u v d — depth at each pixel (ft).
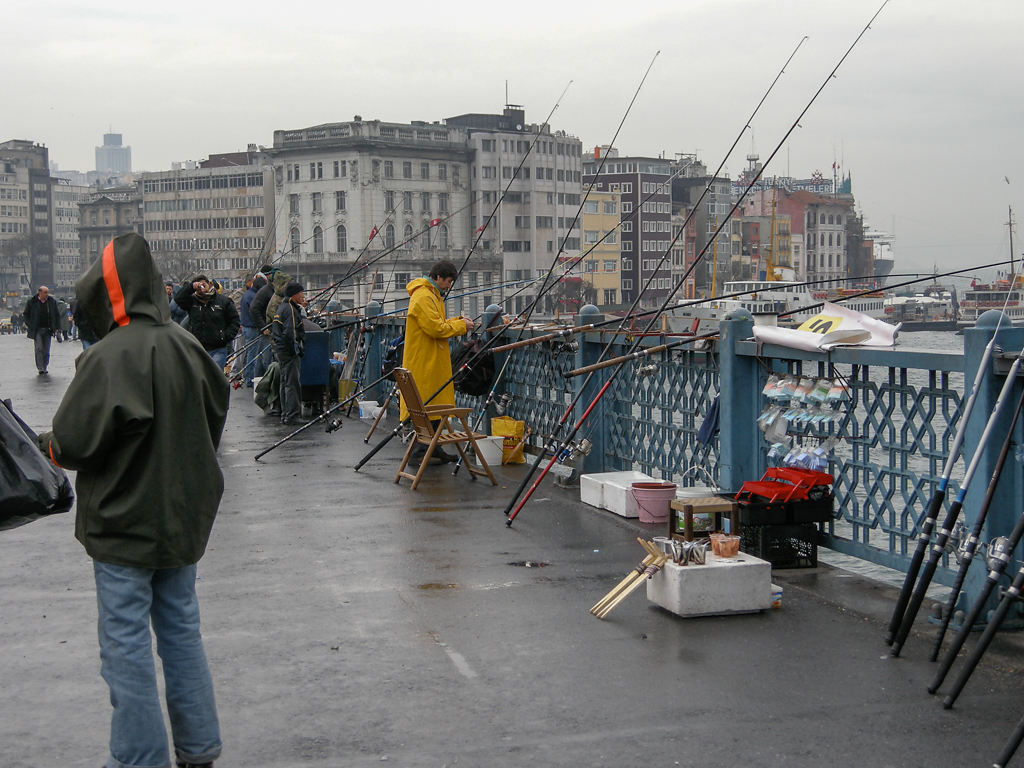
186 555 11.86
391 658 15.76
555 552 21.72
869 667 15.25
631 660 15.60
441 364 31.83
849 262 246.68
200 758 12.12
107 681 11.69
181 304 43.09
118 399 11.34
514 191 308.60
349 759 12.51
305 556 21.59
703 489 23.44
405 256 298.35
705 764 12.30
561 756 12.54
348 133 298.56
